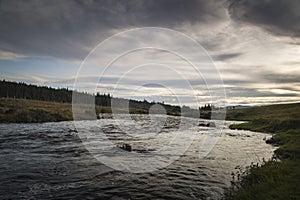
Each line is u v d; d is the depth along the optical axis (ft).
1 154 51.85
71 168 41.75
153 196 30.50
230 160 50.93
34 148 58.85
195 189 32.96
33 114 138.72
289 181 30.94
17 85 310.86
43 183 34.24
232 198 28.32
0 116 128.98
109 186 33.71
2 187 32.42
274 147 69.36
